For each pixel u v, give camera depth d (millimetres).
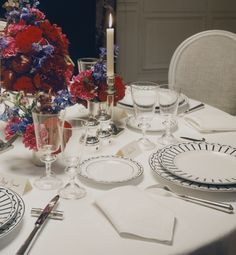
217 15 4016
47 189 1097
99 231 935
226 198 1086
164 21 3881
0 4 3141
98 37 3500
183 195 1068
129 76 3930
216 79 2096
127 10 3732
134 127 1502
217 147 1327
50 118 1049
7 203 979
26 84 1162
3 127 1455
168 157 1247
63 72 1188
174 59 2193
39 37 1153
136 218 943
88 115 1552
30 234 906
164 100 1371
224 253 958
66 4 3344
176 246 894
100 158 1236
